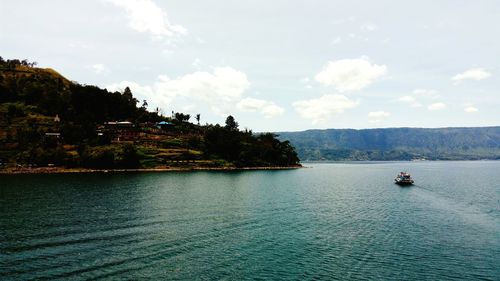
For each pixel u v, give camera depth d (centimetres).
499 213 8744
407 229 6812
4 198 9519
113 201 9244
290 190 13300
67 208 8150
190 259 4866
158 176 17475
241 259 4900
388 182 18350
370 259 4975
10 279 4059
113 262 4675
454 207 9688
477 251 5403
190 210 8294
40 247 5222
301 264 4741
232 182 15700
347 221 7500
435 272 4525
